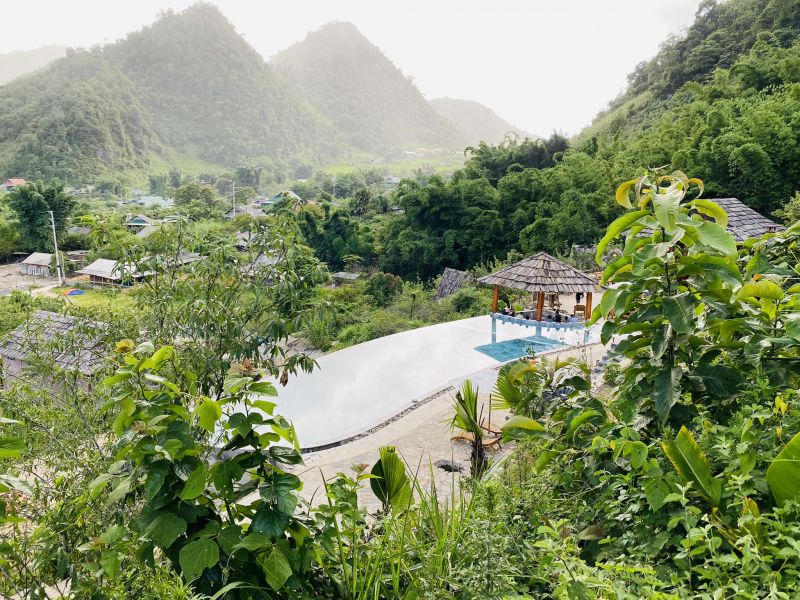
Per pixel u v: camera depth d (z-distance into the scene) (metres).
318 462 6.85
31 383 4.20
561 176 33.19
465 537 2.56
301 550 2.16
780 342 2.54
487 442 6.99
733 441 2.23
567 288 13.91
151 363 2.14
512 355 12.46
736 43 61.34
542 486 2.91
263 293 4.17
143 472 2.06
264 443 2.21
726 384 2.66
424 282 35.50
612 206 30.78
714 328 2.81
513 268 14.91
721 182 26.69
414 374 11.23
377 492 3.07
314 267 4.41
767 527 1.90
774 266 3.29
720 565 1.74
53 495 3.30
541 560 2.14
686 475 2.14
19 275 47.72
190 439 2.09
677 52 68.81
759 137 25.81
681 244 2.96
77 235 53.44
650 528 2.17
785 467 1.94
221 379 4.07
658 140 33.22
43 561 2.73
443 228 35.91
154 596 2.09
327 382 10.68
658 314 2.79
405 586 2.46
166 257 4.47
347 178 113.56
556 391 3.95
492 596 2.02
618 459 2.55
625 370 3.02
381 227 47.47
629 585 1.82
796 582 1.56
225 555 2.10
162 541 1.95
